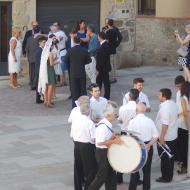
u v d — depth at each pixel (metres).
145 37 45.06
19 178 24.34
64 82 38.88
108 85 35.00
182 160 25.09
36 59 34.75
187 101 24.77
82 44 37.19
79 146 22.03
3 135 29.50
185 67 36.22
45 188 23.39
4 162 25.98
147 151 22.05
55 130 30.30
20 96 36.62
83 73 32.88
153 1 45.28
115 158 21.45
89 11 43.59
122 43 44.53
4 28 41.44
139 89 24.55
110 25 37.50
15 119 32.06
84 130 21.89
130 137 21.41
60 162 26.09
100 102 23.48
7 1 41.19
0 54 41.38
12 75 38.41
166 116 23.69
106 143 21.42
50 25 42.84
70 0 43.16
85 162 22.08
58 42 36.12
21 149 27.61
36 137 29.23
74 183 22.81
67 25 43.34
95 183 21.72
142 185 23.42
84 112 22.00
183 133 24.89
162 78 41.06
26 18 41.78
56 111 33.53
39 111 33.50
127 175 24.91
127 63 44.41
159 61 45.22
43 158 26.53
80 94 33.00
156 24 44.88
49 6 42.69
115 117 21.83
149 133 22.36
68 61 33.00
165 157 23.98
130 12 44.56
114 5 44.00
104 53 34.66
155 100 35.41
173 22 44.62
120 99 35.75
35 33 37.81
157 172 25.34
